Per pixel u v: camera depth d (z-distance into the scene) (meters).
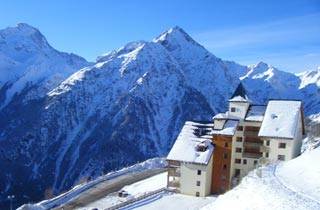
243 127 99.06
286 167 72.44
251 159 97.44
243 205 57.53
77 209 94.00
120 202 95.56
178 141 99.31
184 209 85.12
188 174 94.69
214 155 97.12
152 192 95.12
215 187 97.00
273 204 53.03
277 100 100.38
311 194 55.09
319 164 65.81
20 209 99.62
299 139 100.00
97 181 116.12
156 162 137.25
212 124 102.44
